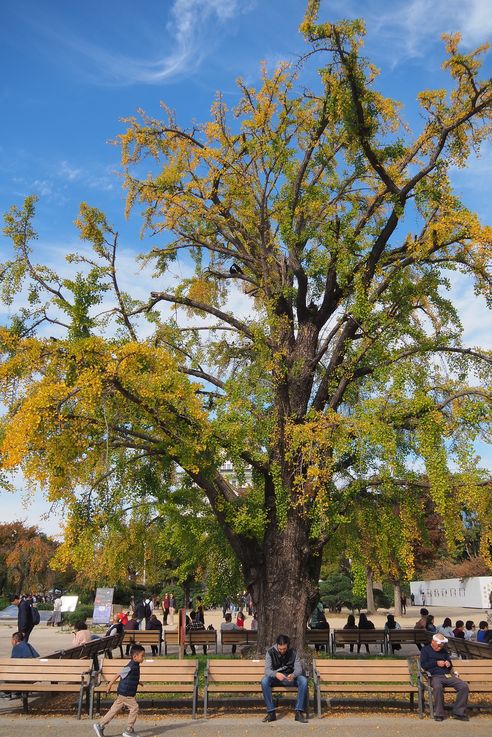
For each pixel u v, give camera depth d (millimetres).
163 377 11680
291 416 14047
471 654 14008
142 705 10641
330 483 14078
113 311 14328
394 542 15211
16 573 45750
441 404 13016
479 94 13234
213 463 13406
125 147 15938
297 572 14023
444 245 13539
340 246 14820
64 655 11125
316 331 15977
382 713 10352
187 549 18547
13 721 9656
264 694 9797
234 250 16938
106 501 13117
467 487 12914
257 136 15211
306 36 13469
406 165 14891
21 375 11750
